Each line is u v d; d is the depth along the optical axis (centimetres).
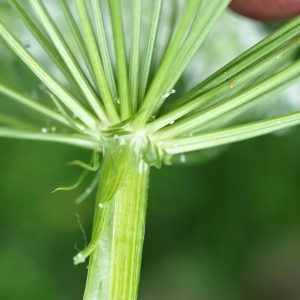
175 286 22
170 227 22
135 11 11
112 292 12
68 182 21
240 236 21
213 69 16
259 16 16
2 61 16
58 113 12
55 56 12
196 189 21
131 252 12
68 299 22
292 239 21
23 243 22
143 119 12
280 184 20
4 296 21
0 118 14
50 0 16
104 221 12
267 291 22
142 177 12
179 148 12
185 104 12
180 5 15
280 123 12
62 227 22
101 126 12
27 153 21
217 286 22
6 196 21
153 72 14
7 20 15
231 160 21
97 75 11
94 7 11
